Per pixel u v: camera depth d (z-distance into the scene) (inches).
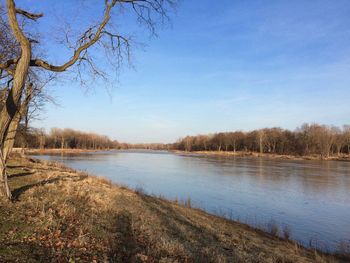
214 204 812.0
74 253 215.5
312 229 610.5
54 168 872.9
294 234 570.6
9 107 319.6
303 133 3996.1
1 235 221.5
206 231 431.8
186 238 350.9
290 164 2330.2
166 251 267.7
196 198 885.2
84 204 371.6
